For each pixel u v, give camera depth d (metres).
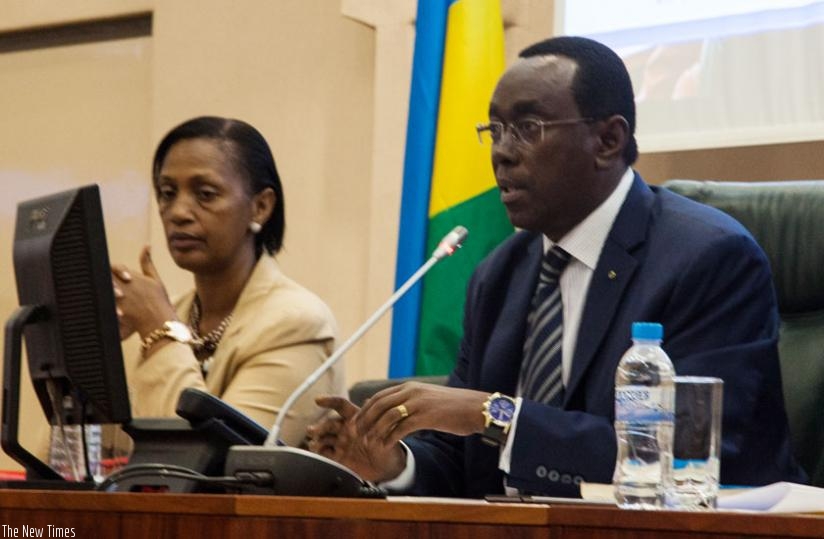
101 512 3.74
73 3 12.63
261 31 11.45
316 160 11.05
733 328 5.97
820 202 6.64
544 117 6.20
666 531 3.30
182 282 11.60
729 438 5.61
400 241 9.38
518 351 6.43
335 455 5.67
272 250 7.52
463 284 9.07
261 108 11.39
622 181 6.39
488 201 9.13
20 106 13.18
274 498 3.56
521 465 5.41
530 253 6.67
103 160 12.65
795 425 6.34
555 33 9.16
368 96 10.83
